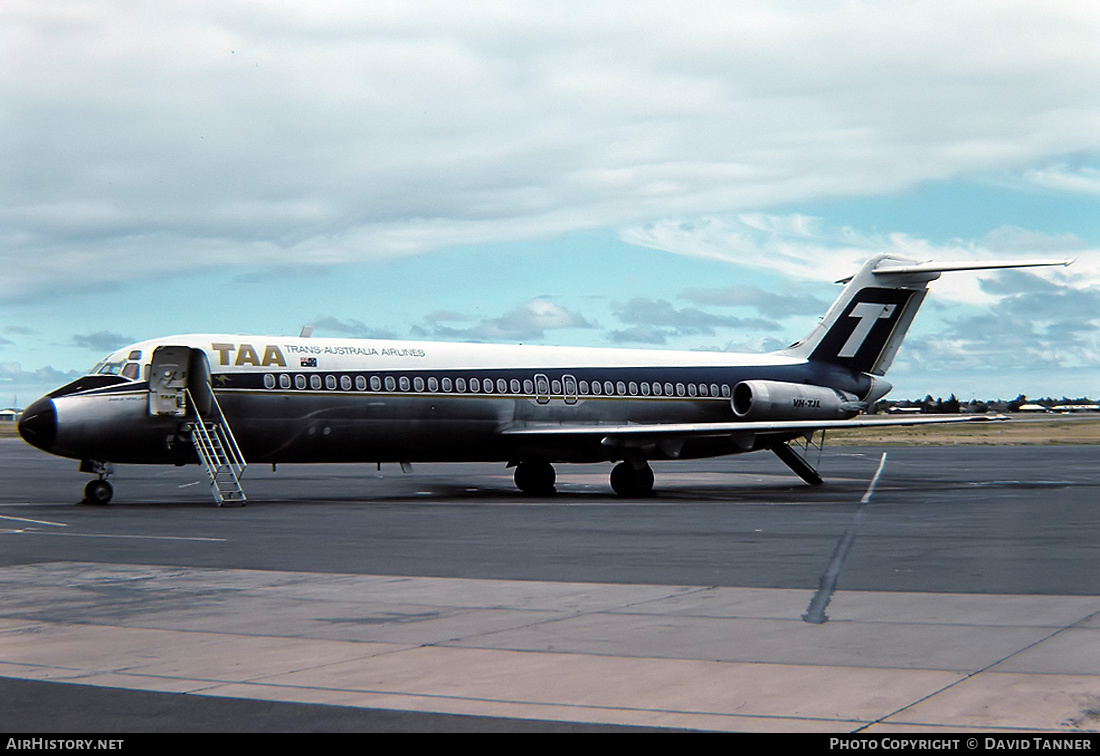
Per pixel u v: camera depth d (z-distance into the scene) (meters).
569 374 33.50
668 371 35.47
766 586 13.48
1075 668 8.88
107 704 7.96
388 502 28.92
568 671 8.88
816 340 38.47
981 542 18.48
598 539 19.08
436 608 11.92
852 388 38.50
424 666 9.09
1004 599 12.38
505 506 27.41
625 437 31.59
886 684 8.38
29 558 16.33
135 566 15.44
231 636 10.38
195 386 27.56
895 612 11.55
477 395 31.52
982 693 8.09
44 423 26.20
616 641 10.08
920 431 141.88
